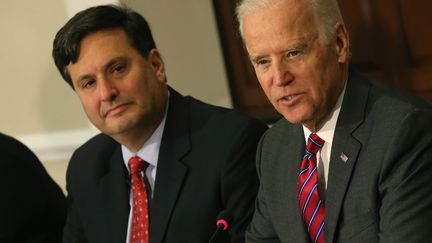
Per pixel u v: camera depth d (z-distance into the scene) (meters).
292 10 4.36
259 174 5.48
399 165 4.39
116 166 6.31
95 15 5.61
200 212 5.79
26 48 9.62
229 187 5.77
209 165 5.85
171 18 9.28
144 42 5.77
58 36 5.69
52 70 9.56
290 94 4.47
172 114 6.13
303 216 4.93
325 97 4.54
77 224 6.62
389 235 4.30
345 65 4.74
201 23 9.52
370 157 4.52
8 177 6.74
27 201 6.82
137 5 8.92
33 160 7.17
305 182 4.92
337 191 4.65
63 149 9.69
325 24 4.44
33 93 9.77
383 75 8.90
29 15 9.48
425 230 4.26
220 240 5.79
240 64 9.67
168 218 5.84
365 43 8.90
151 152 6.05
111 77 5.62
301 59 4.41
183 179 5.88
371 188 4.47
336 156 4.70
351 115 4.70
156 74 5.89
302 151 5.13
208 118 6.13
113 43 5.60
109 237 6.19
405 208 4.30
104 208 6.27
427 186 4.33
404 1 8.56
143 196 6.05
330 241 4.66
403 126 4.38
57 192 7.29
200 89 9.52
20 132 9.98
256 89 9.66
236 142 5.88
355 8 8.85
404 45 8.69
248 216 5.75
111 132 5.79
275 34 4.37
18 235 6.76
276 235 5.34
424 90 8.70
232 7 9.48
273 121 9.52
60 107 9.66
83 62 5.61
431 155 4.36
